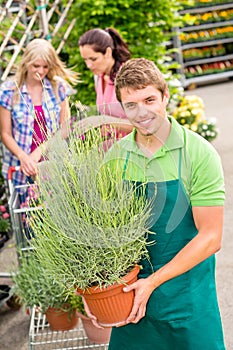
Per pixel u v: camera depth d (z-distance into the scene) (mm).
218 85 10844
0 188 4812
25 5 5406
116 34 3854
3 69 5598
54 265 1887
